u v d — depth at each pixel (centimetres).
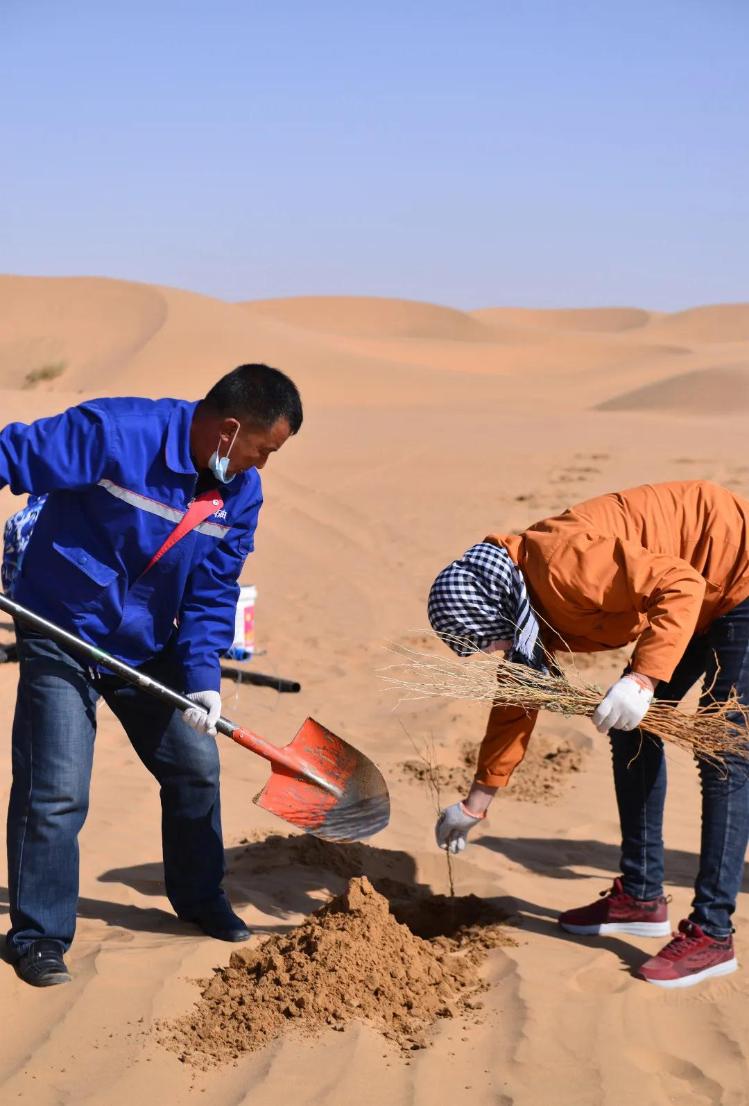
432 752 637
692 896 455
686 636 354
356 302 11412
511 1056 320
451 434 2264
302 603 1059
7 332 6744
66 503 358
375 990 347
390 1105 295
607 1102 300
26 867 359
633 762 405
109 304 6975
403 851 488
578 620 377
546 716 711
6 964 356
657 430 2341
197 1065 309
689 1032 342
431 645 912
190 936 394
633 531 382
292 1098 295
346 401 4216
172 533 357
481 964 384
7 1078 300
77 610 362
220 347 5878
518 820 541
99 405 350
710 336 11281
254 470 375
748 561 379
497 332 10262
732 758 374
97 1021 328
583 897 452
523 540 385
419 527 1405
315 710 726
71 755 360
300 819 396
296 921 416
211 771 392
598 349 7469
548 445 2050
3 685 717
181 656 383
